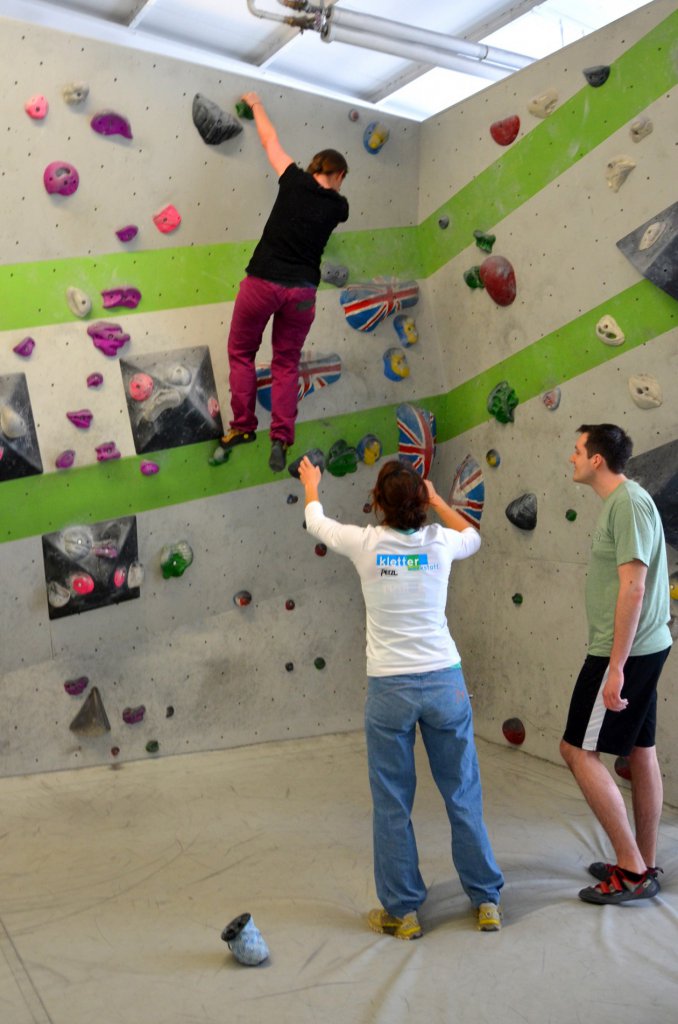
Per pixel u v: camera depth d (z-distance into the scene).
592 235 3.94
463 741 2.76
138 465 4.12
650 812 3.06
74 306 3.91
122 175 3.96
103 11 4.99
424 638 2.73
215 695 4.43
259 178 4.28
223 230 4.23
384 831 2.75
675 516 3.69
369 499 4.77
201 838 3.50
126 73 3.92
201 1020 2.31
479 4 4.89
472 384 4.66
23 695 4.00
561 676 4.29
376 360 4.68
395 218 4.70
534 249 4.20
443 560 2.79
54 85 3.78
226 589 4.42
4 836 3.49
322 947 2.68
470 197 4.48
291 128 4.34
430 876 3.17
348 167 4.50
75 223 3.89
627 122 3.76
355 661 4.82
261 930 2.79
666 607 2.97
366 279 4.62
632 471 3.83
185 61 4.04
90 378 3.97
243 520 4.43
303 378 4.45
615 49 3.78
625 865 2.93
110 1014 2.33
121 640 4.19
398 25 4.45
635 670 2.90
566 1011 2.33
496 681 4.63
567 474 4.17
